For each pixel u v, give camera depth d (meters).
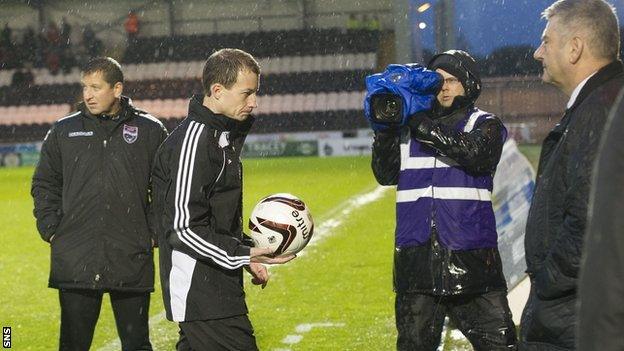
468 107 10.12
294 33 75.62
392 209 31.27
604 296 4.14
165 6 76.50
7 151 62.97
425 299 9.99
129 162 10.95
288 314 16.20
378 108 9.73
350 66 74.31
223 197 8.56
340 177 43.25
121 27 76.94
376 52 74.69
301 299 17.44
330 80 74.12
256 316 16.12
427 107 9.74
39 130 73.69
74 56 76.31
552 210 6.78
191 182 8.23
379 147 10.09
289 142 62.06
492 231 10.02
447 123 10.08
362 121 72.88
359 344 13.86
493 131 9.82
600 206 4.21
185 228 8.21
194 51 76.56
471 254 9.80
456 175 9.88
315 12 75.31
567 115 6.86
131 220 10.96
